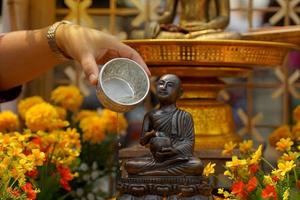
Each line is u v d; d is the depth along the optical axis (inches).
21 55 48.3
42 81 73.3
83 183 69.2
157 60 54.1
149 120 47.4
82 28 46.1
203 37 56.4
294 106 76.7
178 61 54.0
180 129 46.3
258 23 77.5
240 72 58.7
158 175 44.8
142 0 75.7
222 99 78.3
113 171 69.7
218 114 57.7
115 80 43.9
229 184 53.3
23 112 66.4
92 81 43.2
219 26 58.5
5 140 50.3
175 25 58.2
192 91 58.2
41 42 47.4
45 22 71.7
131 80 44.1
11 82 50.1
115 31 76.1
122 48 45.8
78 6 75.5
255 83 77.0
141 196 44.8
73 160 59.0
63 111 68.0
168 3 61.1
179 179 44.6
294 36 58.4
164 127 46.5
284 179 45.3
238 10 75.6
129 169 45.4
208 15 59.3
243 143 54.7
